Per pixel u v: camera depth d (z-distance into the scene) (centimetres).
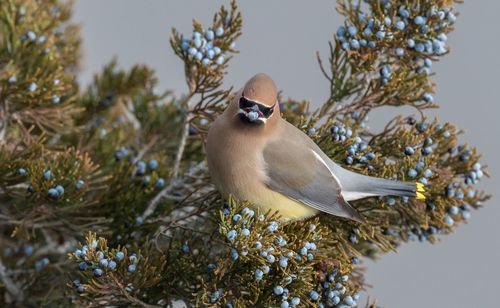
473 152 1073
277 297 927
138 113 1299
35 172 1029
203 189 1125
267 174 1024
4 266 1159
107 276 920
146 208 1119
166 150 1262
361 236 1030
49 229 1105
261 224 915
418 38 1062
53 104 1135
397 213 1073
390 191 1001
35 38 1159
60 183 1036
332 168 1040
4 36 1158
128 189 1127
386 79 1071
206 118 1105
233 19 1065
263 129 1013
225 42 1070
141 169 1152
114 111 1347
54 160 1045
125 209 1099
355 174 1038
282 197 1035
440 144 1075
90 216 1098
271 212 1049
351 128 1066
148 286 940
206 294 922
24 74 1149
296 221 1041
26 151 1068
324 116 1105
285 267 920
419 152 1037
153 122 1280
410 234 1077
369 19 1059
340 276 948
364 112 1094
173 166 1184
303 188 1027
